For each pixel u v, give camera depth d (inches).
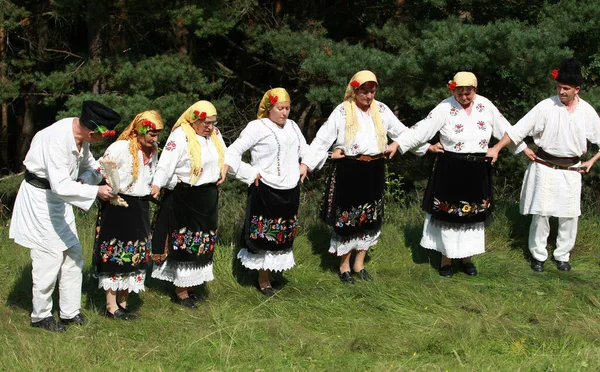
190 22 343.0
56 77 360.5
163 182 193.3
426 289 223.0
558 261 249.0
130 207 189.8
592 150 340.5
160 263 205.9
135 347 179.9
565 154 234.7
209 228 204.2
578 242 267.0
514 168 362.3
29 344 173.2
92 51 389.7
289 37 370.9
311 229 271.3
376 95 330.6
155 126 185.3
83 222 280.5
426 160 374.3
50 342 178.1
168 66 352.5
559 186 236.4
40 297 186.7
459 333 189.0
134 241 191.0
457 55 308.8
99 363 169.9
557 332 192.9
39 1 407.2
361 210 223.6
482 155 228.5
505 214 277.9
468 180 228.1
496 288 227.5
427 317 201.0
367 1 409.4
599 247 264.5
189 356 173.9
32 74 384.8
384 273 240.8
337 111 219.3
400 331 192.4
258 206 210.8
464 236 233.1
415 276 237.8
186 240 201.6
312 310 208.2
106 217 189.6
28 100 447.8
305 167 218.4
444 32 325.1
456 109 226.2
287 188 210.5
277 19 406.3
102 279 192.7
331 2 448.5
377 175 223.3
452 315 204.1
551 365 170.2
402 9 383.9
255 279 231.0
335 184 222.7
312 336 187.8
